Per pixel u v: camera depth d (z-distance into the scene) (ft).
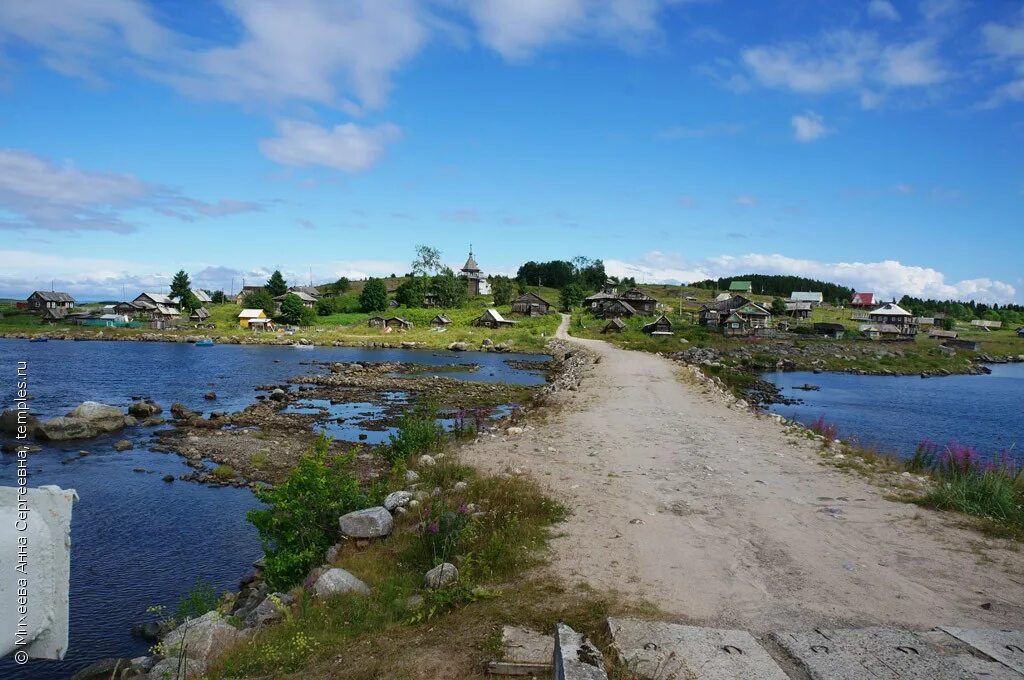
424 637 21.02
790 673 18.39
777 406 119.55
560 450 51.83
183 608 34.24
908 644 20.12
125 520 48.60
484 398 116.88
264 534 34.01
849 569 26.89
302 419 93.20
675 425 65.62
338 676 18.97
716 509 35.53
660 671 17.90
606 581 25.11
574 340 269.03
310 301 393.91
